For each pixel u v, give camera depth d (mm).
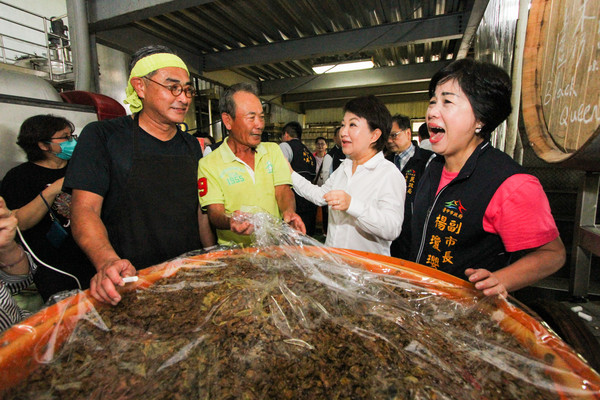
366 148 1223
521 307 585
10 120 1857
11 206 1459
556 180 2066
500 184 769
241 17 4309
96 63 3760
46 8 7422
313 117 11445
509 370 462
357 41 4688
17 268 869
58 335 526
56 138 1497
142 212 1059
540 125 1416
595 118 1005
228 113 1199
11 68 4145
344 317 603
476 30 3787
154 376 461
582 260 1386
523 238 729
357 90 9445
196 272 779
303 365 495
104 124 1053
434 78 864
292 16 4285
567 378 425
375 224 1006
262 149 1330
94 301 633
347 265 769
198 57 5566
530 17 1434
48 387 438
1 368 439
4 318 742
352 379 463
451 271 889
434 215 919
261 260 836
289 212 1079
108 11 3424
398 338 541
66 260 1412
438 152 872
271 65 6480
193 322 588
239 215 916
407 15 4266
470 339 537
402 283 701
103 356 499
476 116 791
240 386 453
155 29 4504
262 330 566
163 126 1075
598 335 1138
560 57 1263
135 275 705
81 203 918
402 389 438
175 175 1112
